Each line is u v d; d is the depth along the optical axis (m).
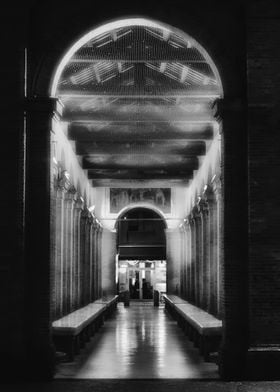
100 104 22.23
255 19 14.53
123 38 17.12
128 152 27.81
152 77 19.58
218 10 14.80
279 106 14.42
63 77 19.25
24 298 14.35
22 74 14.55
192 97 19.98
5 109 14.43
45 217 14.55
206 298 27.06
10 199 14.30
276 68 14.48
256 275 14.21
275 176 14.37
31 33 14.77
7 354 14.05
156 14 14.73
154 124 24.80
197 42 14.81
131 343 21.59
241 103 14.53
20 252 14.29
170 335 24.39
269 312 14.12
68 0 14.83
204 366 16.25
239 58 14.72
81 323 18.75
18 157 14.36
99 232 37.91
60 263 22.72
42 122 14.62
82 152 27.75
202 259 27.45
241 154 14.60
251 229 14.28
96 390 13.00
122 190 40.00
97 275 36.91
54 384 13.67
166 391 12.88
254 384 13.55
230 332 14.29
